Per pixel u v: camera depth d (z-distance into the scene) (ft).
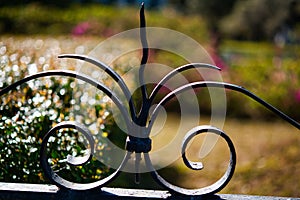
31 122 11.10
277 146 23.03
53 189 6.49
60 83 12.92
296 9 69.31
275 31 71.56
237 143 25.05
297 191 16.60
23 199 6.41
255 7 69.56
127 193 6.50
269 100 33.14
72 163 6.27
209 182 18.66
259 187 17.03
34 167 10.80
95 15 45.80
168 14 47.39
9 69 12.91
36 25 46.03
